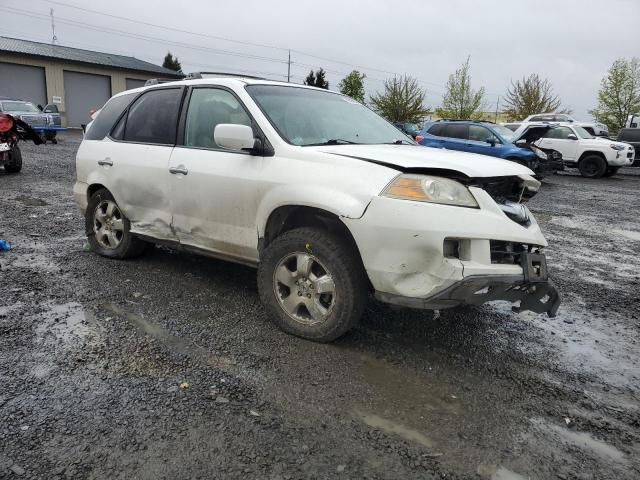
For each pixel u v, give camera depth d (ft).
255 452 7.86
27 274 15.52
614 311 14.88
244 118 12.94
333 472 7.52
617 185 53.36
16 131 37.11
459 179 10.25
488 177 10.43
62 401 8.97
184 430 8.31
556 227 28.09
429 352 11.50
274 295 12.03
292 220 12.38
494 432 8.66
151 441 8.01
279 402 9.24
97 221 17.52
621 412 9.50
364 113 15.58
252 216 12.37
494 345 12.07
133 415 8.64
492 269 10.01
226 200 12.80
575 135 61.87
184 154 13.98
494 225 10.09
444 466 7.77
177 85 15.15
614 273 19.06
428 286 10.06
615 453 8.29
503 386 10.20
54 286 14.57
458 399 9.64
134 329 11.98
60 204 27.30
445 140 49.88
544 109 156.15
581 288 17.02
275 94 13.66
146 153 15.07
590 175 61.05
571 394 10.04
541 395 9.94
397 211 9.99
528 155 45.83
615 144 59.41
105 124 17.28
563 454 8.19
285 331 11.99
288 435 8.31
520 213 10.89
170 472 7.37
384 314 13.46
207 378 9.94
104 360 10.46
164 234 15.01
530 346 12.14
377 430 8.56
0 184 33.19
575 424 9.03
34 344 11.03
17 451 7.66
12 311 12.70
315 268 11.49
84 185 17.52
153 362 10.47
